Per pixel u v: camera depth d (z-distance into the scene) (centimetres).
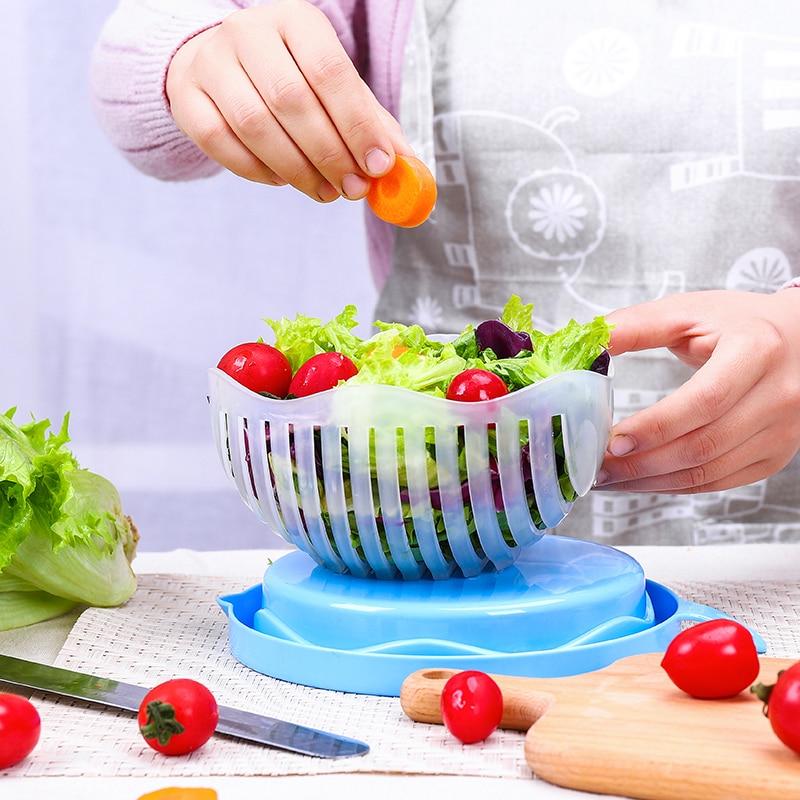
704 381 82
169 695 57
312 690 68
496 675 63
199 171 131
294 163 81
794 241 127
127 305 207
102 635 76
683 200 127
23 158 202
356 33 136
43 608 80
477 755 57
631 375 128
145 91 112
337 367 69
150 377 210
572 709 57
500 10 128
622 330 89
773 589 88
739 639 58
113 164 203
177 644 76
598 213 128
